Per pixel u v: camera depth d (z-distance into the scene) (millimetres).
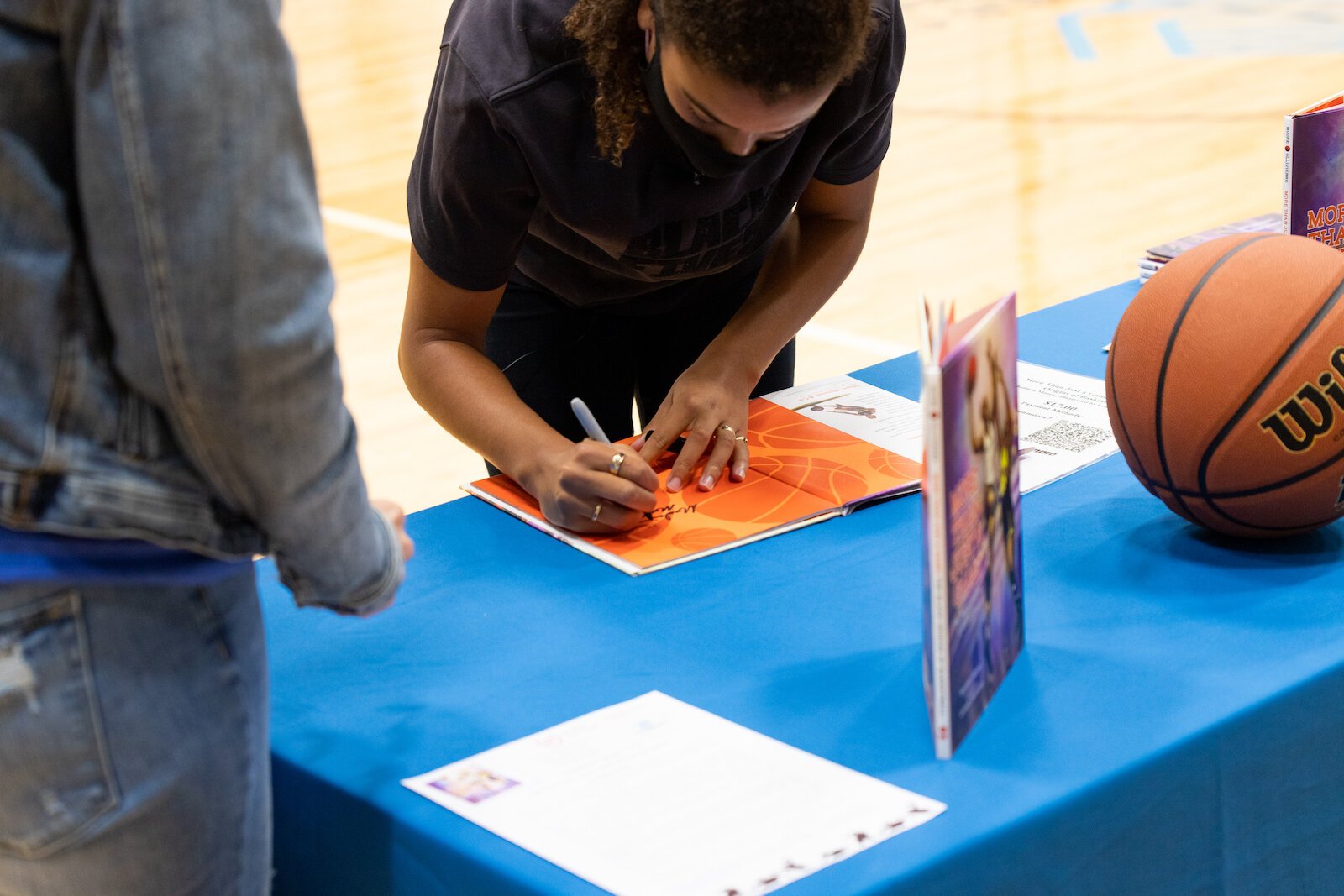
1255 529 1092
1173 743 846
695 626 1047
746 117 1018
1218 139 4898
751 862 745
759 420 1452
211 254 640
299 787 890
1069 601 1049
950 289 3553
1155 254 1770
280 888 953
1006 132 5180
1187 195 4258
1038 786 807
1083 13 7496
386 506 871
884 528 1203
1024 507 1222
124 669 718
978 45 6863
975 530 838
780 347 1487
